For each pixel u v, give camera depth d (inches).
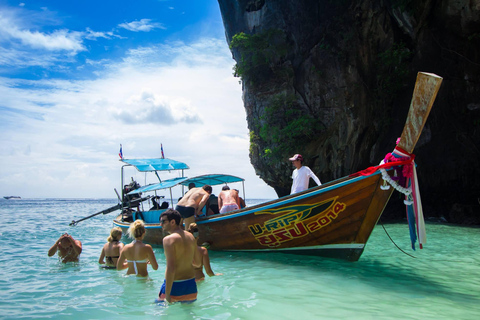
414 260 291.7
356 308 164.9
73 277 241.3
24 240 460.1
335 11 873.5
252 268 259.9
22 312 164.9
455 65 729.6
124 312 163.2
